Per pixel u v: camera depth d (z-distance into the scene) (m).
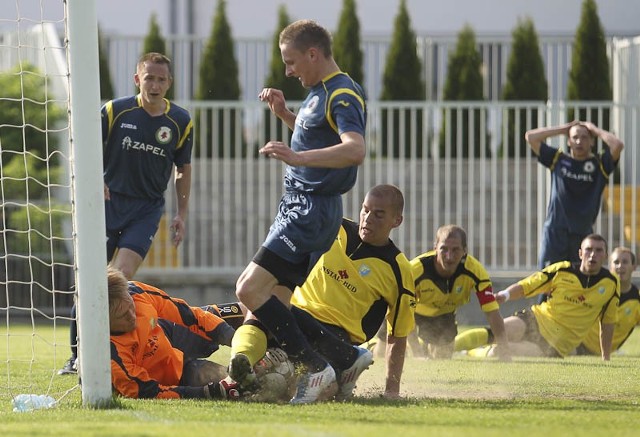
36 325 41.31
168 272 44.72
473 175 45.72
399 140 49.38
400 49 51.97
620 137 45.44
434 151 46.03
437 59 57.91
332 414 13.89
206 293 44.94
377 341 26.62
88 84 14.77
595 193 32.22
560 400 16.48
